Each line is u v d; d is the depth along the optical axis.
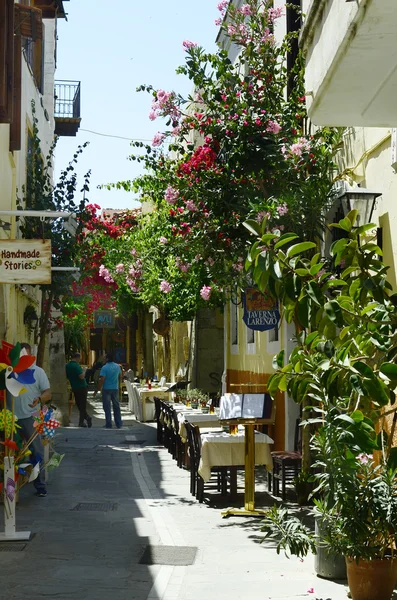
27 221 19.84
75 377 26.89
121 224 25.61
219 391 30.23
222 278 13.80
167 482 14.84
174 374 36.47
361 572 7.11
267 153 12.52
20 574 8.33
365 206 10.16
